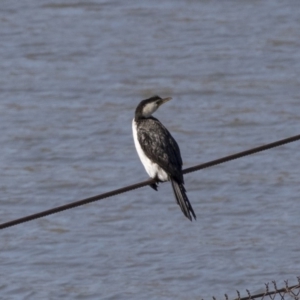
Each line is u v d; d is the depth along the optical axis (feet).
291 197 62.54
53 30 101.45
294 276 51.52
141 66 89.97
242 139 72.49
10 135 74.54
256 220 59.36
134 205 62.75
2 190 65.10
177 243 56.49
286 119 76.07
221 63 90.02
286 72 87.10
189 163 68.44
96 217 61.05
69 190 65.21
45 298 50.52
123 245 56.65
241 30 99.86
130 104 80.43
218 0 111.14
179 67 89.45
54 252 56.03
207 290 50.88
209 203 62.59
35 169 68.64
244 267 52.90
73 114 78.38
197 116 77.41
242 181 65.62
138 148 35.45
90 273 53.26
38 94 83.35
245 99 80.79
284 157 69.82
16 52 94.99
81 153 71.15
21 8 109.19
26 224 60.44
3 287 51.90
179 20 103.76
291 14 105.09
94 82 85.76
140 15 106.11
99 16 106.11
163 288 51.29
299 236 56.54
